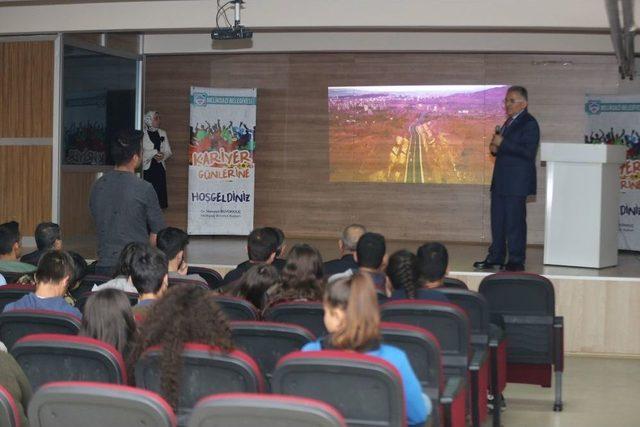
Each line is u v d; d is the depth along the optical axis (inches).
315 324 172.9
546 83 476.4
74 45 421.4
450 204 489.4
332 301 125.0
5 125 417.1
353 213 499.5
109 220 254.8
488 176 484.7
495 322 233.0
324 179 501.7
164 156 486.6
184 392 125.9
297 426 95.3
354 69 496.4
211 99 491.8
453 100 486.6
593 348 318.0
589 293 316.8
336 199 500.7
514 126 335.9
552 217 344.2
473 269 342.0
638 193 443.5
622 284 314.8
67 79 416.8
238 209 492.4
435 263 206.4
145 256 173.0
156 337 127.2
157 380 127.3
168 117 511.8
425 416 128.5
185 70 510.0
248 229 491.8
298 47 469.4
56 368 131.1
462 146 486.9
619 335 315.9
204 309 127.0
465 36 459.2
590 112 468.4
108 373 128.8
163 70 511.2
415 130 491.5
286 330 146.3
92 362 129.1
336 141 499.5
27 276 220.5
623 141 454.0
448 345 173.2
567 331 319.6
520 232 334.6
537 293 235.6
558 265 344.8
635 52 398.9
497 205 339.9
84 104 431.2
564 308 319.0
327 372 114.7
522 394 265.3
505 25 356.8
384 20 366.0
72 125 422.0
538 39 454.6
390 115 493.7
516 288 236.7
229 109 491.5
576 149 336.5
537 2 354.6
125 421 102.5
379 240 208.7
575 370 297.6
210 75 509.0
